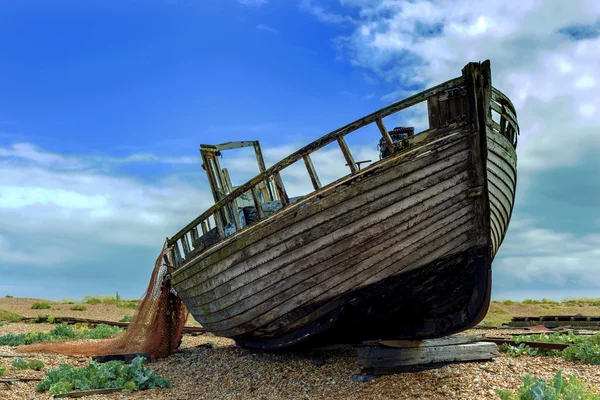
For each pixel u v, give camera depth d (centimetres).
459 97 742
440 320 830
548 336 1003
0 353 1130
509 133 934
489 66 720
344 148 789
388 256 777
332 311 819
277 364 927
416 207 756
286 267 814
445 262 786
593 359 771
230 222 1052
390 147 766
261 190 1230
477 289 785
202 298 983
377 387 736
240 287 876
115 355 1096
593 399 541
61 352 1155
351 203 762
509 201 963
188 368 1004
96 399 791
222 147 1172
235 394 802
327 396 736
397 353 793
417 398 664
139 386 863
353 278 789
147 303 1146
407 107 762
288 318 852
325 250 784
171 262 1133
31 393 807
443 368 786
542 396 538
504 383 682
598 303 2627
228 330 970
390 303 815
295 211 785
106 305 2675
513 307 2428
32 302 2773
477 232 768
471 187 752
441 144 740
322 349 939
